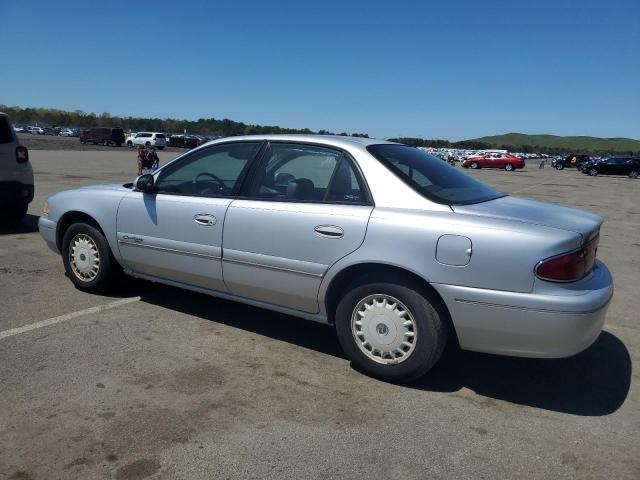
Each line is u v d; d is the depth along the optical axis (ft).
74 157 100.58
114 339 13.01
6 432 9.02
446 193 11.50
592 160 151.33
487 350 10.44
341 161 11.93
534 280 9.73
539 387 11.50
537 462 8.79
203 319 14.66
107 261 15.55
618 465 8.78
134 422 9.47
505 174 122.42
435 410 10.34
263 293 12.70
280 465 8.46
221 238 12.97
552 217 10.94
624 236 33.73
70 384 10.69
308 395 10.71
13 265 19.39
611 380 11.96
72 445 8.73
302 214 11.76
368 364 11.48
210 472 8.22
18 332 13.17
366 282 11.21
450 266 10.21
